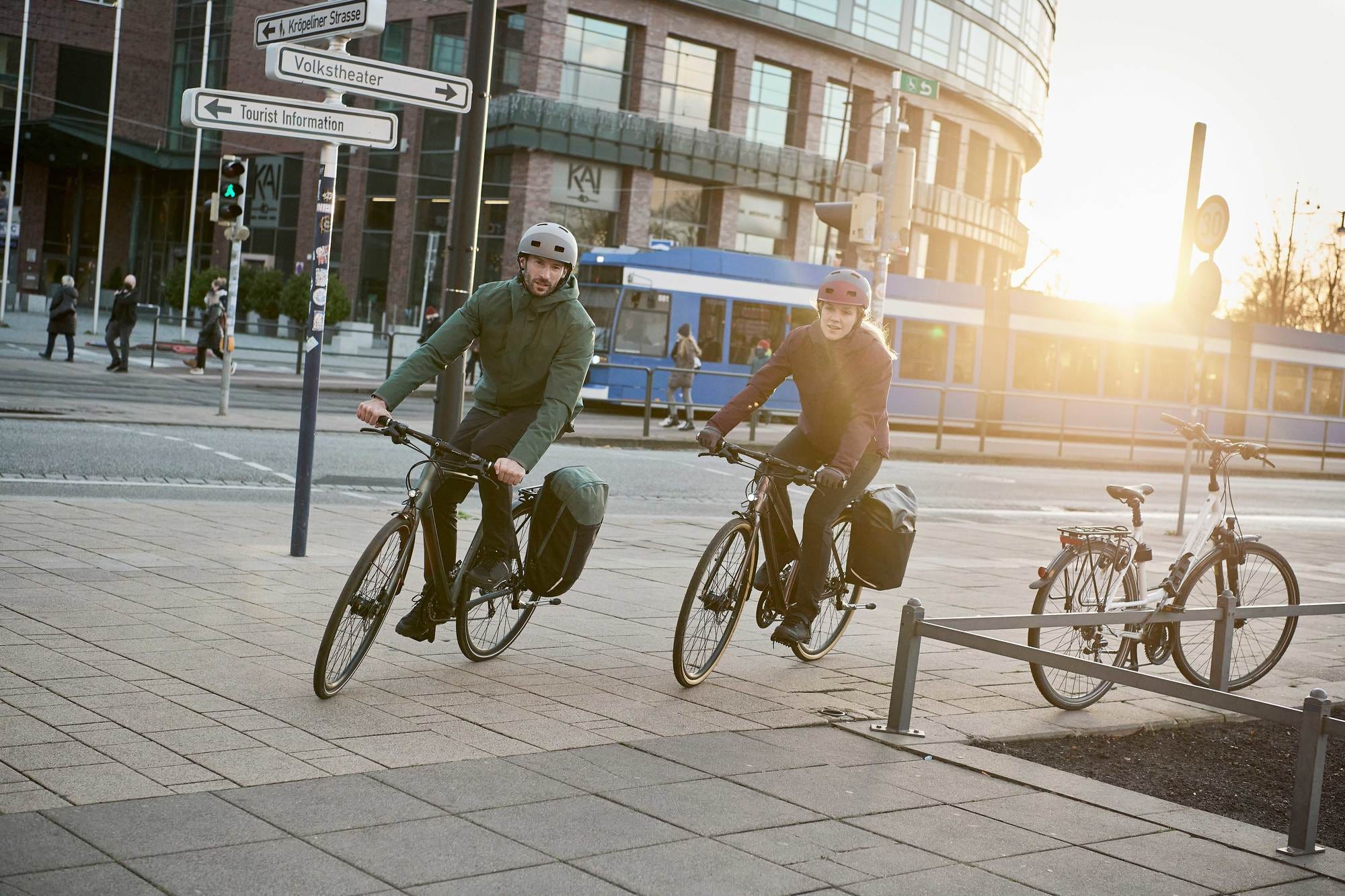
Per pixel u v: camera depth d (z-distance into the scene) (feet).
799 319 94.99
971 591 29.78
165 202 189.47
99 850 10.98
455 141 144.97
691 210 141.79
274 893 10.37
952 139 169.68
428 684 17.57
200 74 181.88
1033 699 19.84
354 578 16.17
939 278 173.06
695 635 18.72
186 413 59.26
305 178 165.89
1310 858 13.35
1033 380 102.63
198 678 16.76
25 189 189.16
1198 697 14.44
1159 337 109.09
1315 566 39.70
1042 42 192.95
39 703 15.14
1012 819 13.76
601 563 29.48
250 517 31.55
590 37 133.18
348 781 13.25
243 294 154.10
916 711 18.35
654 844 12.16
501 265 132.98
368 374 106.63
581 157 132.36
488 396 18.26
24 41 142.92
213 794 12.57
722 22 140.15
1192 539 21.80
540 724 15.98
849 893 11.37
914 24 157.69
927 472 69.21
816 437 19.94
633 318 88.58
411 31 144.15
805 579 19.53
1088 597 19.83
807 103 148.25
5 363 78.89
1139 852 13.08
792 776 14.65
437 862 11.29
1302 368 117.70
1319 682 23.18
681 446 70.28
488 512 18.04
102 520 28.99
